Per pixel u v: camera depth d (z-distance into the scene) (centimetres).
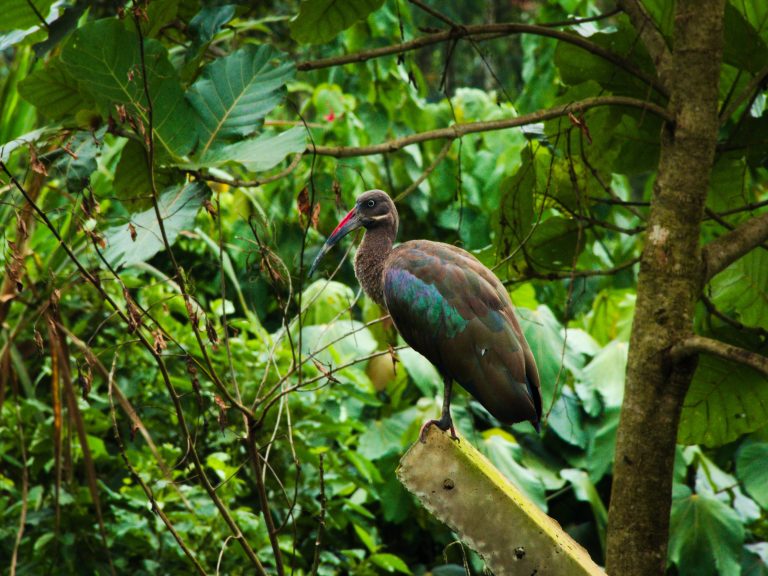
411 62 1068
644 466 830
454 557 1277
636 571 824
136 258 790
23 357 1209
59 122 946
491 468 696
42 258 1177
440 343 791
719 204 1130
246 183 919
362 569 1136
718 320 1187
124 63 858
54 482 1131
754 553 1280
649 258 852
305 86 1585
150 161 755
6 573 1012
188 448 746
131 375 1170
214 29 955
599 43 1015
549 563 638
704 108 855
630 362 850
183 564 1049
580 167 1119
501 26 973
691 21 861
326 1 991
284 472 1143
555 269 1140
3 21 918
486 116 1608
